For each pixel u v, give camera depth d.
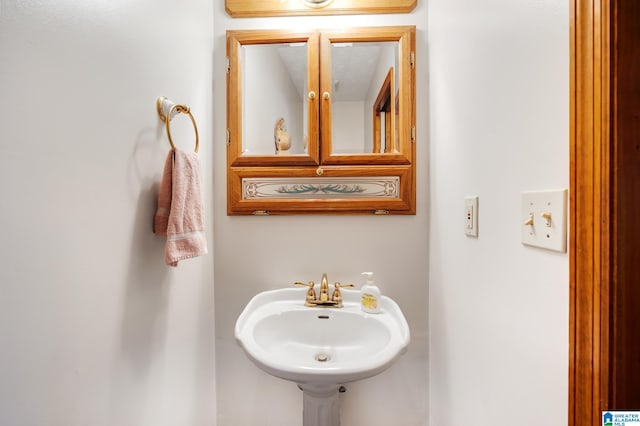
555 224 0.49
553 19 0.50
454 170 0.95
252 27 1.25
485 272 0.75
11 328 0.44
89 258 0.59
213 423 1.23
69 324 0.54
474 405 0.81
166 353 0.88
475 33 0.80
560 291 0.49
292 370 0.75
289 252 1.24
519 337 0.60
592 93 0.41
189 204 0.81
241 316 1.01
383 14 1.23
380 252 1.22
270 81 1.24
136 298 0.74
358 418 1.24
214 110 1.25
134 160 0.73
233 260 1.25
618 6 0.39
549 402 0.52
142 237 0.76
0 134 0.43
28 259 0.47
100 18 0.62
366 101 1.22
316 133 1.22
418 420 1.23
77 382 0.56
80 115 0.57
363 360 0.78
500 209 0.67
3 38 0.43
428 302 1.22
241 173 1.22
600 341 0.40
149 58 0.80
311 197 1.23
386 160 1.20
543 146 0.53
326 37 1.21
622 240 0.39
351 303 1.18
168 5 0.90
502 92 0.66
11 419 0.45
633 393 0.39
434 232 1.15
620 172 0.39
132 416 0.72
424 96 1.21
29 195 0.47
